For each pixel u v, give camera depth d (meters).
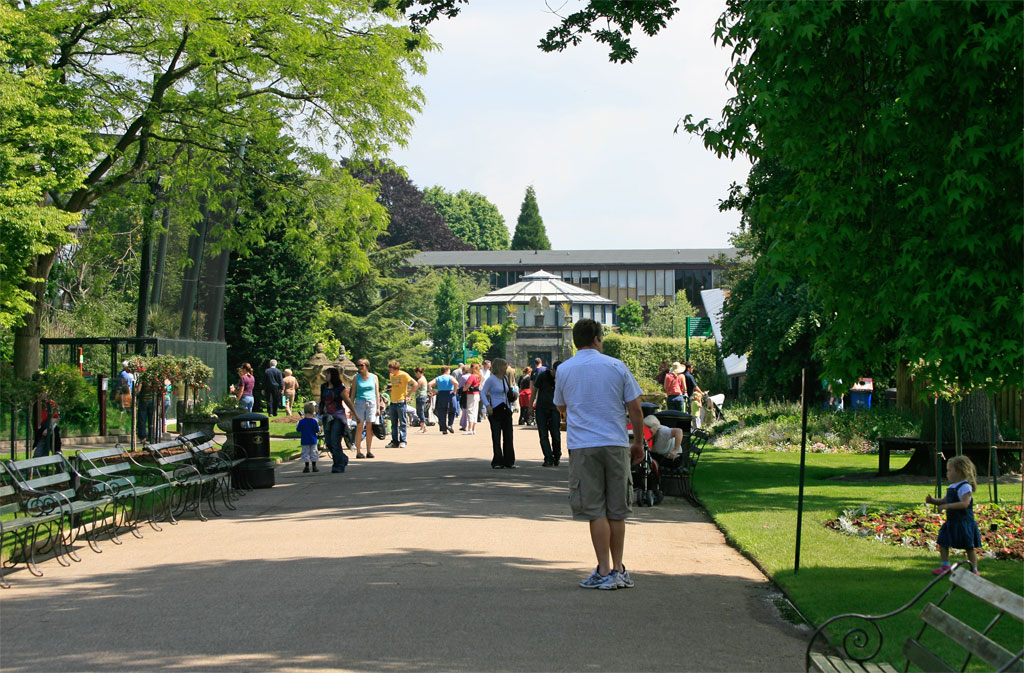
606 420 8.30
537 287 95.12
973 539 8.80
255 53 21.55
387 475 17.78
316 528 11.67
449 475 17.50
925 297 7.67
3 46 17.47
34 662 6.17
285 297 49.12
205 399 35.91
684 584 8.49
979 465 17.72
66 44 20.86
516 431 31.62
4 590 8.51
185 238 38.25
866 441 24.03
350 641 6.53
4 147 16.97
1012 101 7.67
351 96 22.89
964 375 7.96
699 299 125.25
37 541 10.30
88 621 7.26
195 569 9.27
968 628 4.71
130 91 22.23
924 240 7.83
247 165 24.12
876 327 8.29
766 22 7.88
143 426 24.64
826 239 8.04
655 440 14.04
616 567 8.33
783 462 20.95
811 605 7.44
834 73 8.26
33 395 17.48
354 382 21.86
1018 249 7.68
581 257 131.75
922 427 18.28
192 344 39.91
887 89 8.35
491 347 94.88
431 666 5.97
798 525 8.82
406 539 10.66
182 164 24.27
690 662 6.12
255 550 10.26
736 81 8.98
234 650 6.34
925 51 7.68
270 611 7.41
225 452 15.93
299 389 48.31
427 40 22.81
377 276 61.38
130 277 37.09
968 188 7.41
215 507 13.72
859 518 12.00
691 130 9.13
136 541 11.16
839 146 8.38
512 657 6.17
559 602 7.71
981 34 7.48
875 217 8.27
